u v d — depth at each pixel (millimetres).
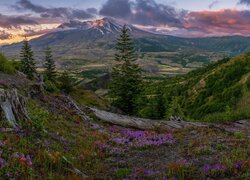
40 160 13516
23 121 18203
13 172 11203
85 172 14516
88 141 20703
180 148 21109
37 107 25484
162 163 17219
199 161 17047
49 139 17609
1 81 33469
